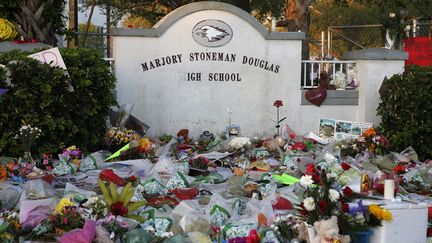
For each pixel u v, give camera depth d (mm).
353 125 12805
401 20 17688
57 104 10289
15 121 10008
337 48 25734
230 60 13289
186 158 10445
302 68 14195
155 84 12992
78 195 7051
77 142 10750
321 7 30188
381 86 13445
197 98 13203
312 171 6594
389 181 6695
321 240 5824
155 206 7203
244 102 13422
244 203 7508
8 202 7285
